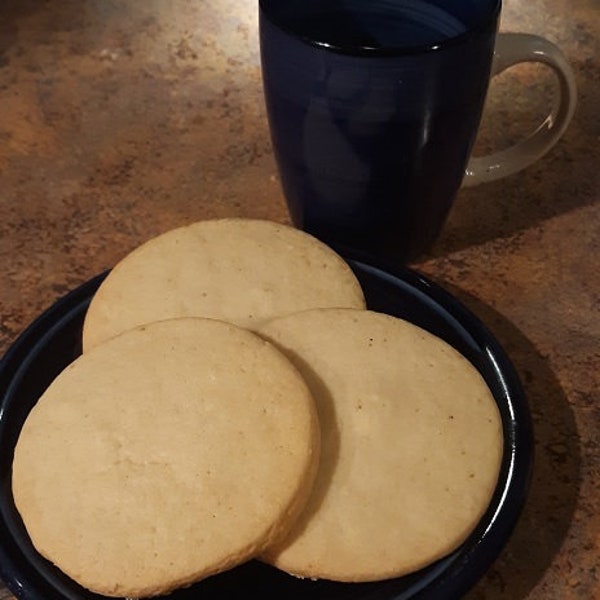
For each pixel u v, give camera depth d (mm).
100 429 569
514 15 1068
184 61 1025
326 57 616
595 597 582
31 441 577
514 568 595
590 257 805
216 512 529
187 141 929
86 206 858
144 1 1109
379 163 677
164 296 665
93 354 609
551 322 751
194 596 547
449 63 618
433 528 542
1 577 547
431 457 570
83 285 703
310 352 618
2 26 1079
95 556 523
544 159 896
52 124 949
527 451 594
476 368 649
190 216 848
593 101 963
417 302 696
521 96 969
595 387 702
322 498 555
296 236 708
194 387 580
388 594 535
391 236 754
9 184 880
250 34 1060
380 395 596
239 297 664
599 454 656
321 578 537
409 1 719
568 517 621
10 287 782
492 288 779
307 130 670
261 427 559
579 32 1047
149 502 537
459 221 837
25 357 662
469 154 718
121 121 952
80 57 1033
